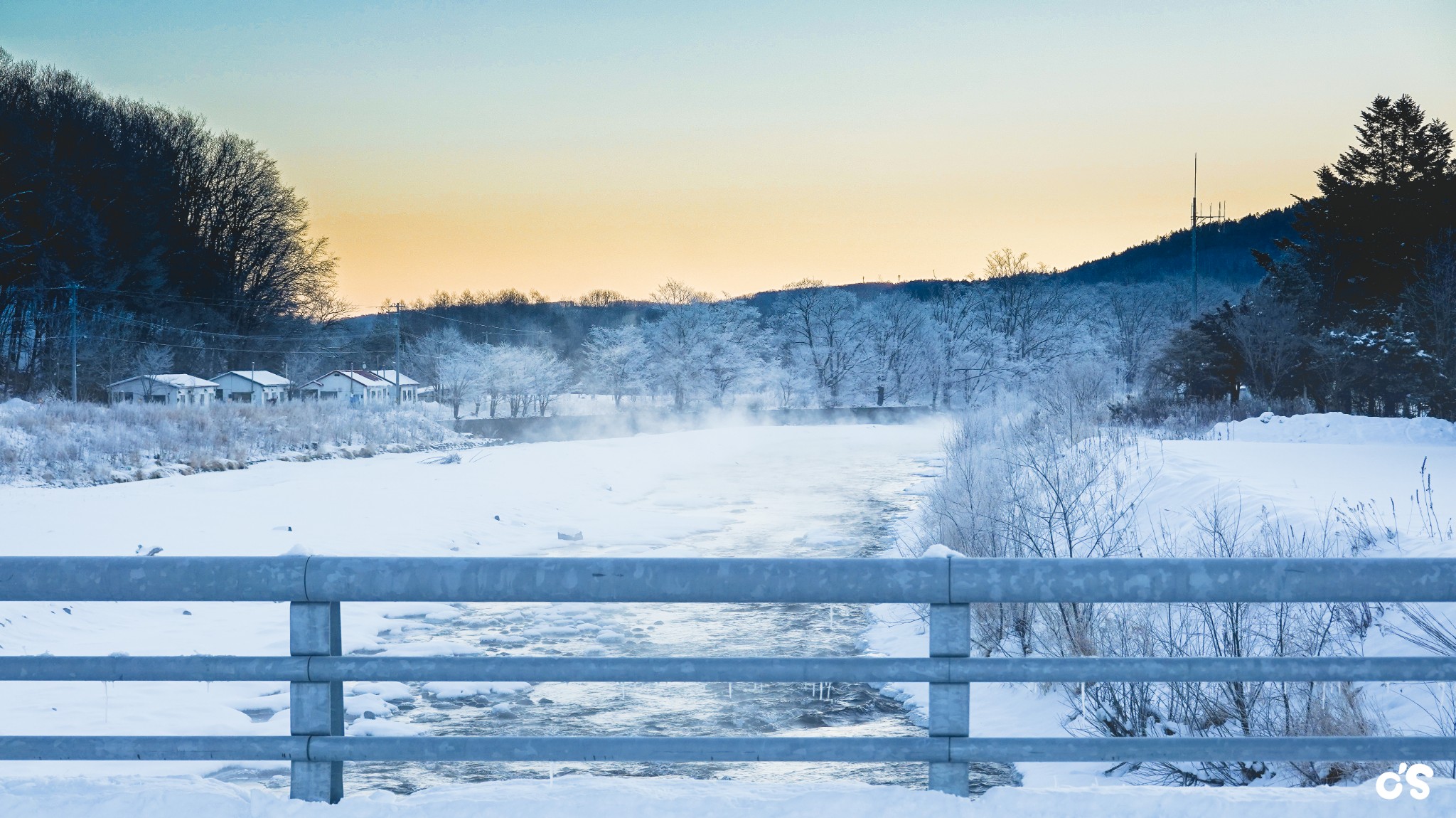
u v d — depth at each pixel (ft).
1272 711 23.04
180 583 10.19
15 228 207.72
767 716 32.27
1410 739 10.30
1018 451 51.39
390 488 89.86
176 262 267.18
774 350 293.64
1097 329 311.27
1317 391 139.74
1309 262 160.25
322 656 10.41
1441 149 151.53
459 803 10.19
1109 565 10.02
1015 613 34.06
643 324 303.48
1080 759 10.33
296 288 296.51
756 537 73.00
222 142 285.23
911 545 56.44
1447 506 40.14
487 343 314.55
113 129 250.98
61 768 23.91
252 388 261.24
